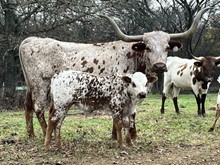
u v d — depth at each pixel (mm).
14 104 20734
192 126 12125
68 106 8633
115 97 8648
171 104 19797
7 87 22844
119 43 9766
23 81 24828
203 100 14617
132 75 8750
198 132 11141
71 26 26125
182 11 39594
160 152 8680
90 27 25766
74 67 9688
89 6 21547
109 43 9914
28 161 7984
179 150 8938
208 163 7867
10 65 23844
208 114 15234
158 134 10781
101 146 9180
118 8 24547
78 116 15227
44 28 23406
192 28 9750
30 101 10312
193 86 14617
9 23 23734
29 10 23312
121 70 9555
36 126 12344
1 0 23359
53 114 8641
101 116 14828
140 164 7750
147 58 9375
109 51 9727
